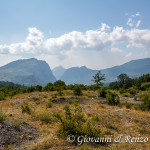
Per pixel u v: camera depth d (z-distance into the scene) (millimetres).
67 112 7848
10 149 4430
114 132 6668
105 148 4941
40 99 17094
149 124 8086
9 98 20906
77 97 18703
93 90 34438
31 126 6715
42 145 4855
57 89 28891
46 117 7891
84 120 8234
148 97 14141
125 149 4930
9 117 7438
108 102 16000
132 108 14188
